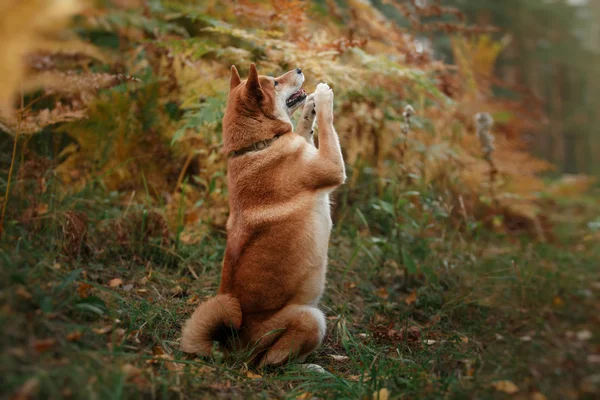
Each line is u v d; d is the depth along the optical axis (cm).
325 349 392
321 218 374
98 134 554
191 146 556
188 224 521
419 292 477
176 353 333
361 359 351
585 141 2389
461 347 358
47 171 466
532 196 737
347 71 546
